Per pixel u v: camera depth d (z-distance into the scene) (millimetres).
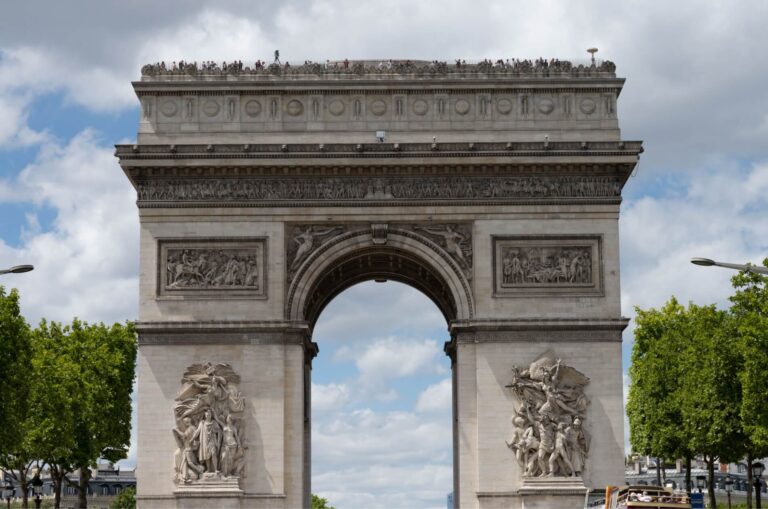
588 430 155500
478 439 155375
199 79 161250
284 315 158000
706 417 183000
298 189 159875
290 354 157625
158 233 158750
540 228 158875
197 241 158750
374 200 159500
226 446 154500
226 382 156375
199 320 157375
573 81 160875
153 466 154875
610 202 158875
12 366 170250
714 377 178875
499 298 157875
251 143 159250
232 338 157375
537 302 157750
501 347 157125
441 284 166875
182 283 158125
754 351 162875
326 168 159125
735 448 184000
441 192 159625
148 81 161000
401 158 158750
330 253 159250
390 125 160750
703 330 193875
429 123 160750
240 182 159625
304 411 170500
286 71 161750
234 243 158875
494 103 161125
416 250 159125
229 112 161000
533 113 160875
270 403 156250
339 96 161250
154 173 159375
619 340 157000
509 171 159500
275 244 158875
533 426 154875
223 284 158375
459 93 161250
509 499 154375
